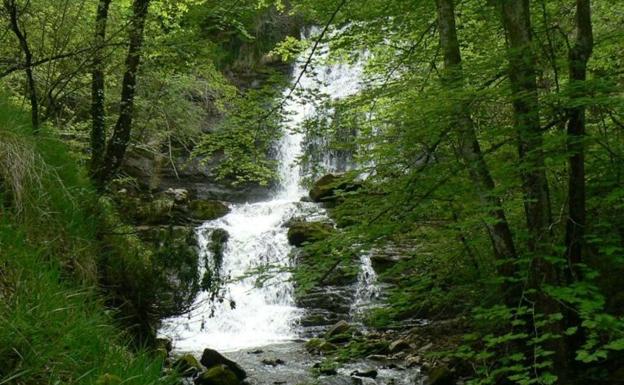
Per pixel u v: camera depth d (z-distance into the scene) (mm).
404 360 8773
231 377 7711
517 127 4777
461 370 7473
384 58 8242
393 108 6758
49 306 2840
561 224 5957
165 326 9117
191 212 16766
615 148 5215
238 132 7270
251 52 22281
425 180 5531
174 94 10508
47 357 2539
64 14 6523
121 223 5941
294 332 12102
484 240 6555
